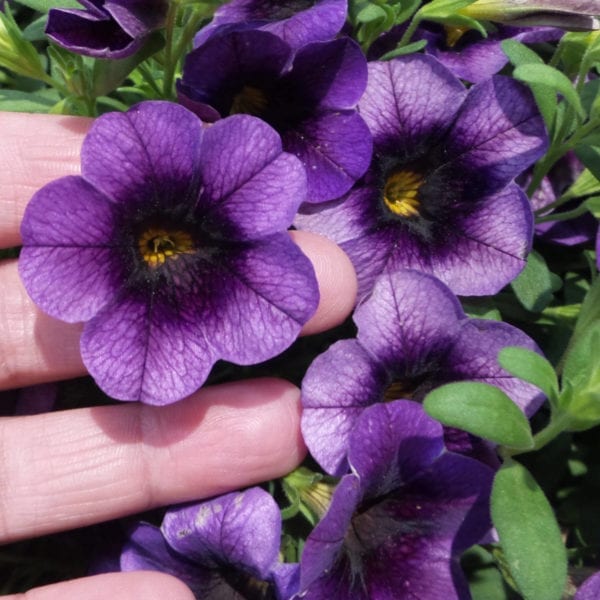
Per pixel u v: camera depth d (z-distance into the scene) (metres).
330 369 0.10
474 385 0.09
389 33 0.13
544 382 0.10
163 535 0.11
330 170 0.11
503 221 0.12
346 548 0.10
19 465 0.12
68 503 0.12
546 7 0.12
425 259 0.12
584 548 0.13
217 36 0.10
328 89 0.11
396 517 0.11
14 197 0.12
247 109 0.12
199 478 0.12
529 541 0.09
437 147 0.12
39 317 0.12
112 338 0.10
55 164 0.12
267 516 0.11
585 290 0.14
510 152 0.11
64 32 0.10
